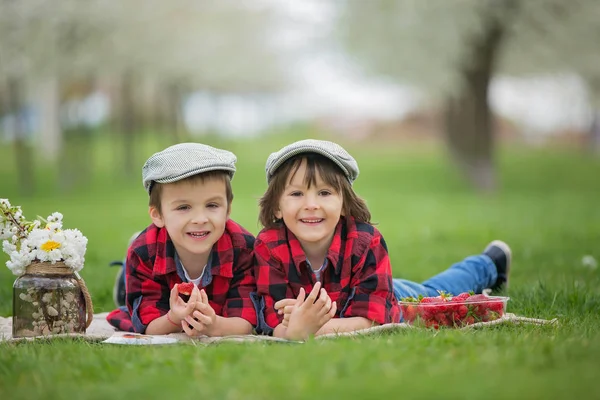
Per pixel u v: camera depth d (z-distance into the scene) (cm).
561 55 2362
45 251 402
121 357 323
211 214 409
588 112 4375
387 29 2209
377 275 416
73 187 2548
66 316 406
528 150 3888
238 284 431
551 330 383
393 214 1631
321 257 431
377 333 384
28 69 2188
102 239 1152
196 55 2769
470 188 2430
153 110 3884
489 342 329
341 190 417
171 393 258
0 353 339
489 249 548
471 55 2247
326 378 266
